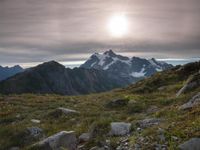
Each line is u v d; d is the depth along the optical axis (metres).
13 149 20.53
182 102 27.03
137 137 17.61
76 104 35.69
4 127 24.16
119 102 31.48
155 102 30.33
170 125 18.17
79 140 19.88
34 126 24.05
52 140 18.53
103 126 20.52
